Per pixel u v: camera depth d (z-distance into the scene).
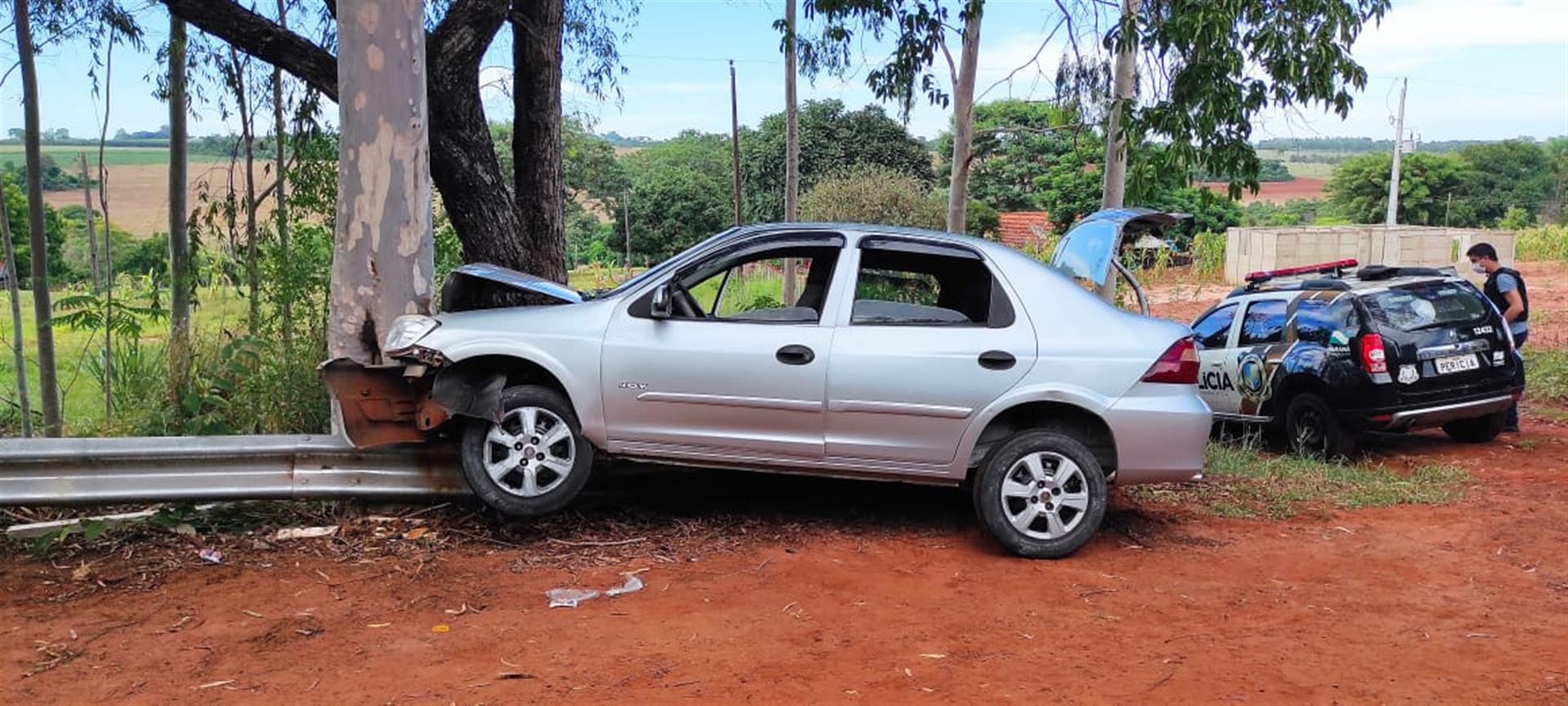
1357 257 28.83
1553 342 17.34
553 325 6.38
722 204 35.28
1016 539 6.32
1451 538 7.00
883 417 6.33
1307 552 6.67
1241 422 10.51
